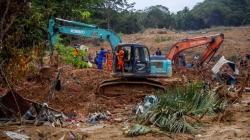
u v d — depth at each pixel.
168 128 14.35
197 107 16.23
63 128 14.62
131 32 93.81
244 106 19.34
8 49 14.38
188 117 15.72
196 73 31.88
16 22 14.25
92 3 38.56
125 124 15.34
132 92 22.16
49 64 24.80
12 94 14.59
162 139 13.41
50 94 18.67
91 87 22.91
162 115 14.76
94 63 38.00
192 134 14.12
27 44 15.47
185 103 15.87
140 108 16.50
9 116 14.58
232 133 14.19
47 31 23.67
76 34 27.36
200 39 34.22
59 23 26.75
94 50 59.19
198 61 36.22
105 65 32.97
